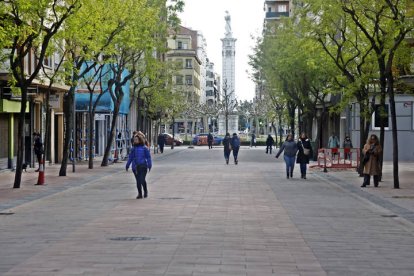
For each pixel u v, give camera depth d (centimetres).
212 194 2344
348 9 2656
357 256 1147
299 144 3238
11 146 3756
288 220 1639
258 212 1800
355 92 3052
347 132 5347
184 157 6012
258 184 2847
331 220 1658
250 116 11488
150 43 3903
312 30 3073
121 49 4075
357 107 5044
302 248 1222
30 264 1061
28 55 3572
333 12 2855
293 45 4425
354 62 3238
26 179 3095
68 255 1138
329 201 2142
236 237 1341
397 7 2561
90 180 3078
